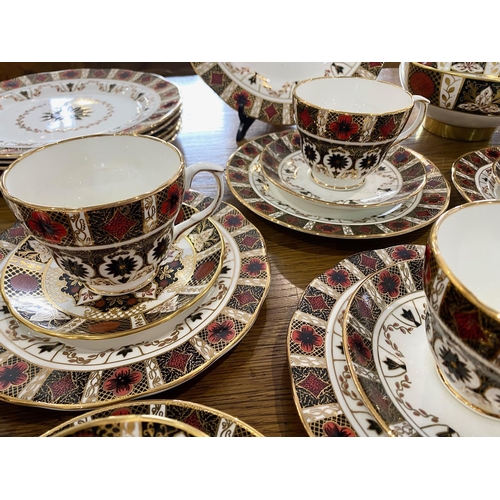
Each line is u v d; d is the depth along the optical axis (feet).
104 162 1.61
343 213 1.86
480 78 2.22
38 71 4.03
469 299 0.86
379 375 1.14
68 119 2.63
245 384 1.27
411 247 1.62
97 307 1.39
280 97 2.52
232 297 1.40
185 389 1.25
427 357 1.21
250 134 2.77
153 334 1.30
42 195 1.52
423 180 1.94
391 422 1.00
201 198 1.96
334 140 1.82
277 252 1.82
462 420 1.05
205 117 3.01
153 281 1.52
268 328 1.45
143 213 1.21
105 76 3.09
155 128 2.26
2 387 1.10
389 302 1.37
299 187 2.05
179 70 4.10
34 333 1.31
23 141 2.35
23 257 1.55
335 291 1.42
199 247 1.66
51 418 1.16
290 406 1.21
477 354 0.89
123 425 0.89
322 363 1.18
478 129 2.62
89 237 1.19
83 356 1.21
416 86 2.47
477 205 1.13
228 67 2.49
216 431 0.99
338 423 1.04
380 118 1.73
